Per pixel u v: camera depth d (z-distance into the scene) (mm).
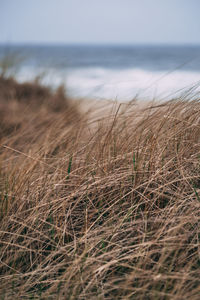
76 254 1653
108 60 39188
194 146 2123
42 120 4379
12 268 1652
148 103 2713
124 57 47969
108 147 2314
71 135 2791
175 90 2586
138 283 1489
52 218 2004
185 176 2025
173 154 2146
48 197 2121
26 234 1817
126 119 2516
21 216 2025
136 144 2229
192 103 2260
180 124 2203
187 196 1824
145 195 1987
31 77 7941
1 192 2133
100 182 2094
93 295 1494
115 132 2463
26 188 2240
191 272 1435
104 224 1841
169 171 2098
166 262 1539
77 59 42656
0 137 3863
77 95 5645
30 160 2576
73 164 2385
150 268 1588
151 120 2285
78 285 1496
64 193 2174
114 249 1704
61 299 1478
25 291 1572
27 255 1816
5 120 4477
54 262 1731
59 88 7047
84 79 12477
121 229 1744
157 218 1798
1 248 1825
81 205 2096
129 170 2102
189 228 1729
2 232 1877
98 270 1568
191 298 1329
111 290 1539
